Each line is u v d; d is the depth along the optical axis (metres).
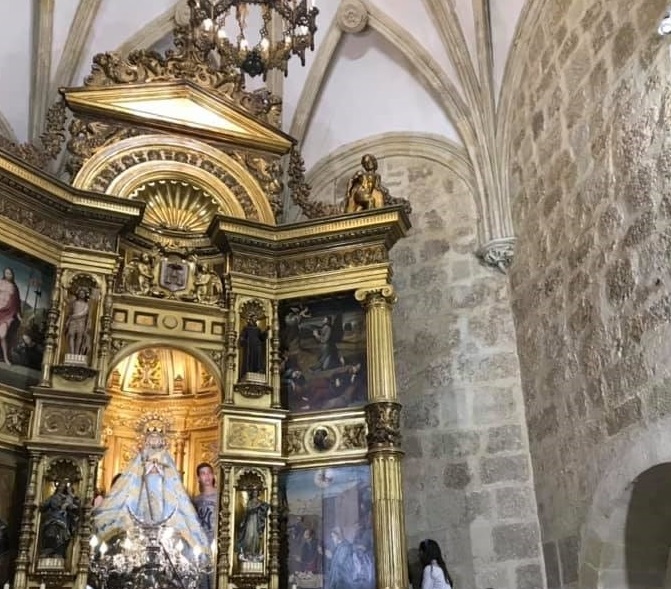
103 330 11.48
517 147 13.91
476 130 14.94
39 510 10.19
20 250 11.12
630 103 9.72
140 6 15.43
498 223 14.20
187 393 13.20
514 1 13.77
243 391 12.02
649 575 10.12
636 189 9.47
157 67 13.46
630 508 9.73
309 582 11.28
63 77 14.93
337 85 16.45
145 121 12.96
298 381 12.64
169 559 11.29
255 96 14.08
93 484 10.59
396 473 11.42
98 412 10.96
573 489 11.12
